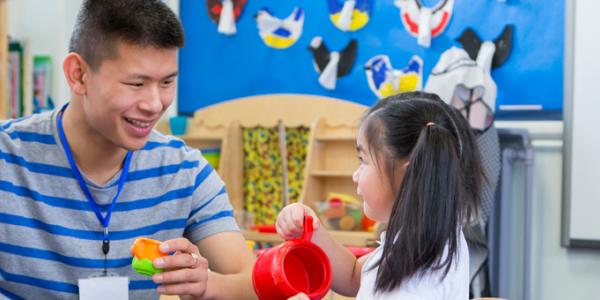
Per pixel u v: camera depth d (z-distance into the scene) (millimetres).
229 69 3441
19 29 3244
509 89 3068
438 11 3121
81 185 1366
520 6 3055
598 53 2945
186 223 1463
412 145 1252
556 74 3020
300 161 3270
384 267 1182
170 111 3533
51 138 1369
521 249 3057
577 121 2969
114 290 1227
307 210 1289
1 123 1404
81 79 1258
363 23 3229
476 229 2762
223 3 3434
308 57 3312
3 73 2854
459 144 1271
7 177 1356
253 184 3283
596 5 2947
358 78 3230
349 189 3193
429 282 1175
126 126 1244
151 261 1157
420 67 3145
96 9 1207
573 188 2971
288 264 1191
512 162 3023
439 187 1198
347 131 3189
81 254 1362
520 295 3049
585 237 2957
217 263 1428
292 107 3277
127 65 1191
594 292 2980
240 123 3330
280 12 3361
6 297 1363
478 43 3078
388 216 1296
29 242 1357
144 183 1415
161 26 1195
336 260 1374
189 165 1462
